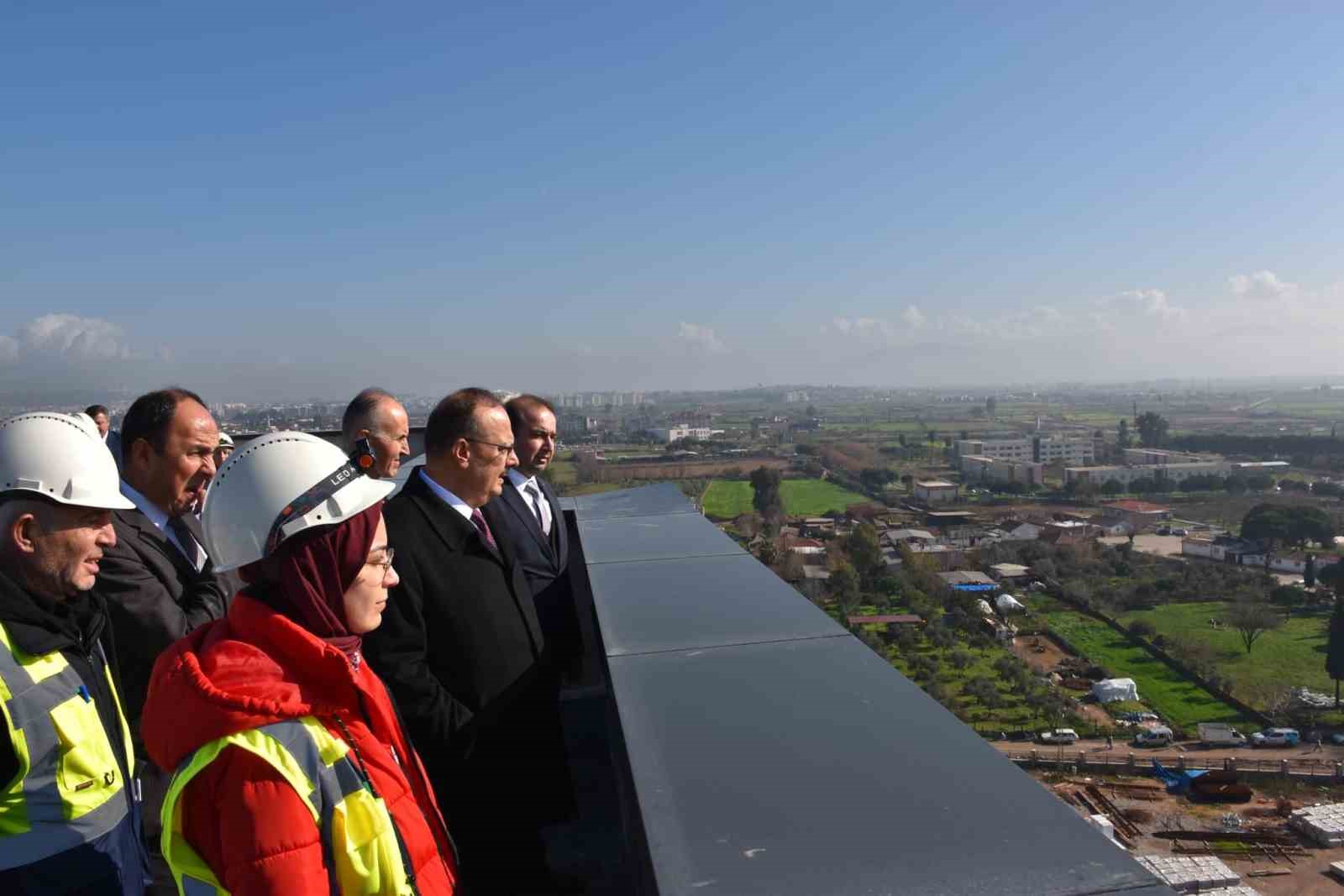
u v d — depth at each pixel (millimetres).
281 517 1558
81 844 2002
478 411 2609
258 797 1352
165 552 2961
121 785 2154
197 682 1419
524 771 2592
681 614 2906
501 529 3307
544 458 3789
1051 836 1408
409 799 1594
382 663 2393
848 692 2129
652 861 1374
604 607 3025
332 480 1606
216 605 3031
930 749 1774
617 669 2357
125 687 2660
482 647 2525
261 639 1517
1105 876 1289
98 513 2125
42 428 2100
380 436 3734
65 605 2111
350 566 1601
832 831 1446
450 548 2541
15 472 2031
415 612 2432
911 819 1482
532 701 2643
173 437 3061
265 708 1390
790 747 1798
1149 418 131625
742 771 1693
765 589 3240
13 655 1934
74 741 2002
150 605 2688
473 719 2469
